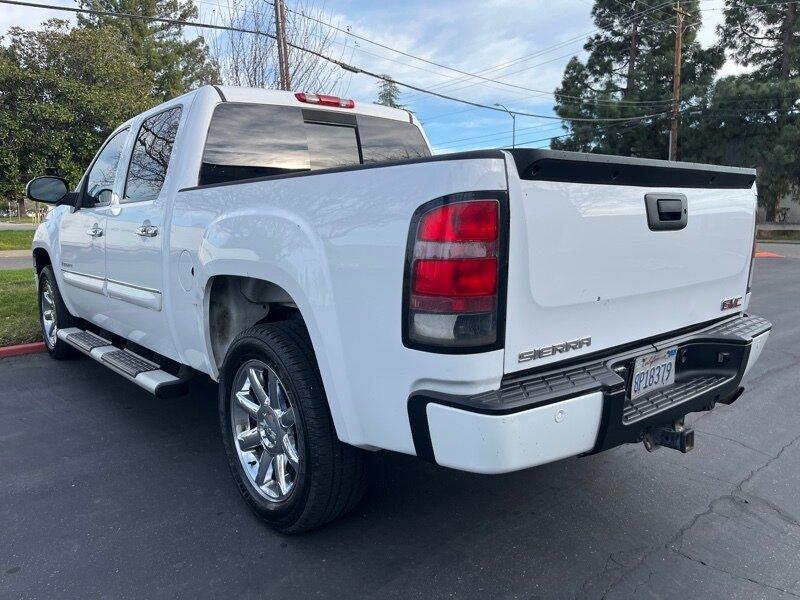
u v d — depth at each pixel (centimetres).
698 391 275
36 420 436
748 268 329
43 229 560
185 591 246
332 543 280
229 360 300
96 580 253
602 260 235
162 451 384
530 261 210
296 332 273
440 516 304
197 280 312
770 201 3397
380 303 220
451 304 202
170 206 340
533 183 210
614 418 224
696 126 3397
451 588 247
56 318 557
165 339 362
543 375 221
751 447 392
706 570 262
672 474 352
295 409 262
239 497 325
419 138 482
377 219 220
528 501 320
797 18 3403
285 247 255
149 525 296
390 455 377
